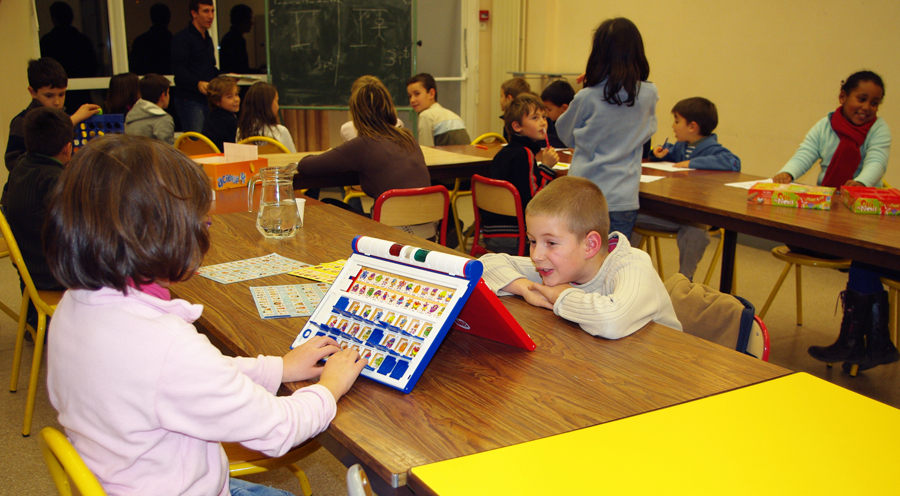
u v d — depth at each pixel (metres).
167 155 0.75
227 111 3.95
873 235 1.85
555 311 1.13
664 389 0.87
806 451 0.72
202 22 4.47
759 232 2.14
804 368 2.56
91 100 4.72
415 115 5.31
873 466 0.69
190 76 4.47
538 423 0.78
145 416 0.71
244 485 1.04
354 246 1.06
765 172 4.23
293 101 5.29
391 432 0.77
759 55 4.13
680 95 4.71
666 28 4.73
